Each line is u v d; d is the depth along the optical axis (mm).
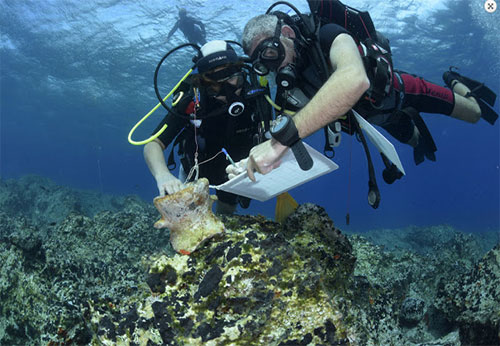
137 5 20922
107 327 1808
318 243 2205
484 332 2076
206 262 1825
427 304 3297
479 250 4812
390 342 2314
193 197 1856
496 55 25016
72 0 21453
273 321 1768
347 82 1648
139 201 8898
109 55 26500
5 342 2516
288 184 2146
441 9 20094
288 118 1687
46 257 2818
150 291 1996
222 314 1767
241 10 19953
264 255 1845
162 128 2707
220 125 2857
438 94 3045
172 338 1701
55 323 2156
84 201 13203
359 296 2479
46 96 37219
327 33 2246
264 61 2260
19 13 23344
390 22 21203
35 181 13445
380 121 2871
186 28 17516
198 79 2566
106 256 4230
